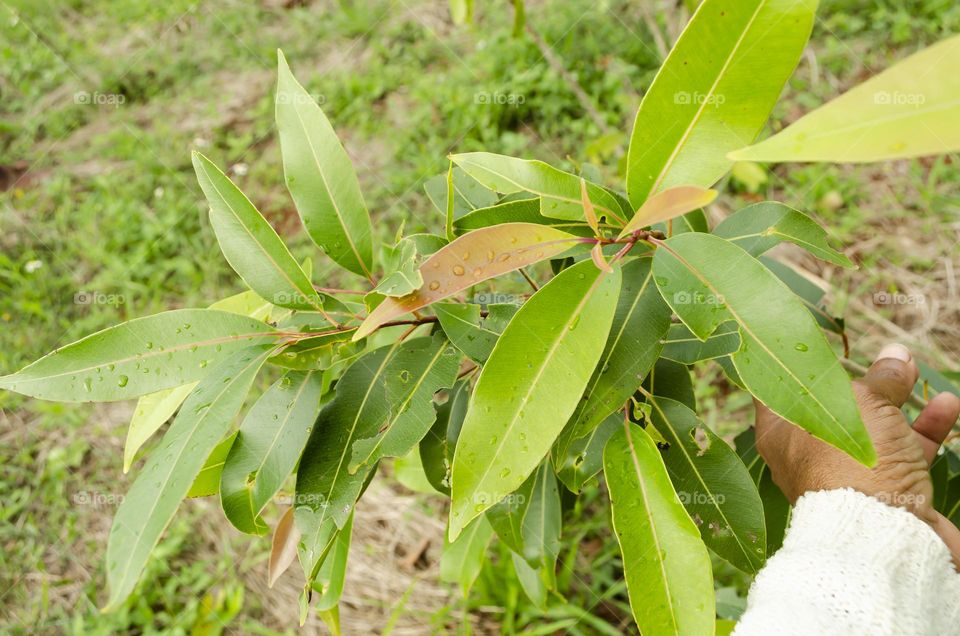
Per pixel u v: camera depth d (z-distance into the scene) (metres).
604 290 0.30
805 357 0.27
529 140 1.16
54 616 0.85
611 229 0.34
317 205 0.37
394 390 0.35
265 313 0.41
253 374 0.32
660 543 0.31
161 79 1.36
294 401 0.34
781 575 0.30
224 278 1.11
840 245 0.90
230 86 1.34
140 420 0.40
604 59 1.20
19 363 1.03
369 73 1.29
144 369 0.33
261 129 1.25
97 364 0.33
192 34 1.41
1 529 0.90
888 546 0.29
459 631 0.78
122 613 0.83
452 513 0.28
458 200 0.44
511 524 0.46
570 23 1.22
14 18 1.44
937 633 0.29
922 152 0.18
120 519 0.29
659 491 0.31
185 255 1.12
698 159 0.30
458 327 0.35
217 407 0.31
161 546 0.87
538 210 0.36
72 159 1.27
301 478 0.34
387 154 1.19
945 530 0.33
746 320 0.28
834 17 1.15
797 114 1.08
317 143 0.37
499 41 1.23
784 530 0.44
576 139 1.15
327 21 1.39
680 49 0.29
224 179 0.35
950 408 0.37
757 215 0.37
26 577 0.88
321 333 0.34
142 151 1.24
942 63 0.18
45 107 1.34
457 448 0.29
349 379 0.36
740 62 0.29
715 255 0.30
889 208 0.96
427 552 0.86
